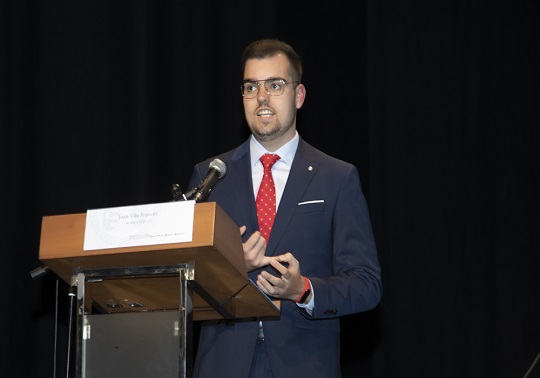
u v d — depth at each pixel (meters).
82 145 5.07
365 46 5.35
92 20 5.18
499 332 4.93
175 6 5.33
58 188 5.01
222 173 3.12
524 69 5.11
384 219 5.11
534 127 5.07
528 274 4.96
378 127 5.19
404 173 5.12
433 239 5.05
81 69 5.13
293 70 3.65
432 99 5.15
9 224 4.86
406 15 5.23
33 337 4.84
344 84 5.35
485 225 5.03
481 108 5.11
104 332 2.60
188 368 2.50
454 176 5.08
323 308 3.18
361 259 3.37
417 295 5.03
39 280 4.89
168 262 2.56
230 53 5.33
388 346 5.02
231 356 3.24
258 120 3.56
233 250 2.56
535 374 4.81
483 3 5.17
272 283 2.99
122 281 2.63
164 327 2.58
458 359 4.94
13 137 4.94
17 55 5.01
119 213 2.50
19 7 5.06
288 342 3.26
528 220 5.00
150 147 5.13
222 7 5.37
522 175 5.03
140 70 5.12
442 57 5.17
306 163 3.56
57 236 2.54
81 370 2.58
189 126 5.25
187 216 2.45
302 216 3.42
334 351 3.35
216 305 2.84
